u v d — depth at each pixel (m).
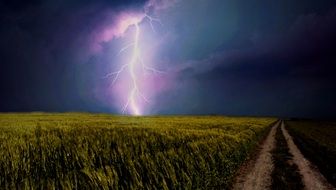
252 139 27.31
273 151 23.39
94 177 8.99
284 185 12.49
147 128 26.62
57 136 19.33
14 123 34.56
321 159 19.66
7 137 18.41
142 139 18.67
